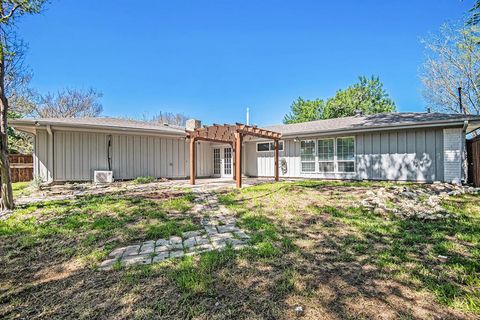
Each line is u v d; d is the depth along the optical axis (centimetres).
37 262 297
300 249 316
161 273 259
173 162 1306
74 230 400
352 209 513
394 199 577
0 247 339
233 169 1319
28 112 2073
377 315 186
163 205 561
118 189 853
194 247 331
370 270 258
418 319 182
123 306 205
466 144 976
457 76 1798
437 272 251
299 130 1277
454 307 195
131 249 330
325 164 1212
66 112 2498
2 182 521
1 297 224
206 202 609
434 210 474
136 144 1187
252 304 203
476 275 243
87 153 1068
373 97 2906
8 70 1702
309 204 566
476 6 866
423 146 980
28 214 492
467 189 727
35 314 199
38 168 980
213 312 194
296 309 194
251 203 592
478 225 392
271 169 1391
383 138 1065
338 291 220
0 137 520
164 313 194
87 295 224
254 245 331
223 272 256
